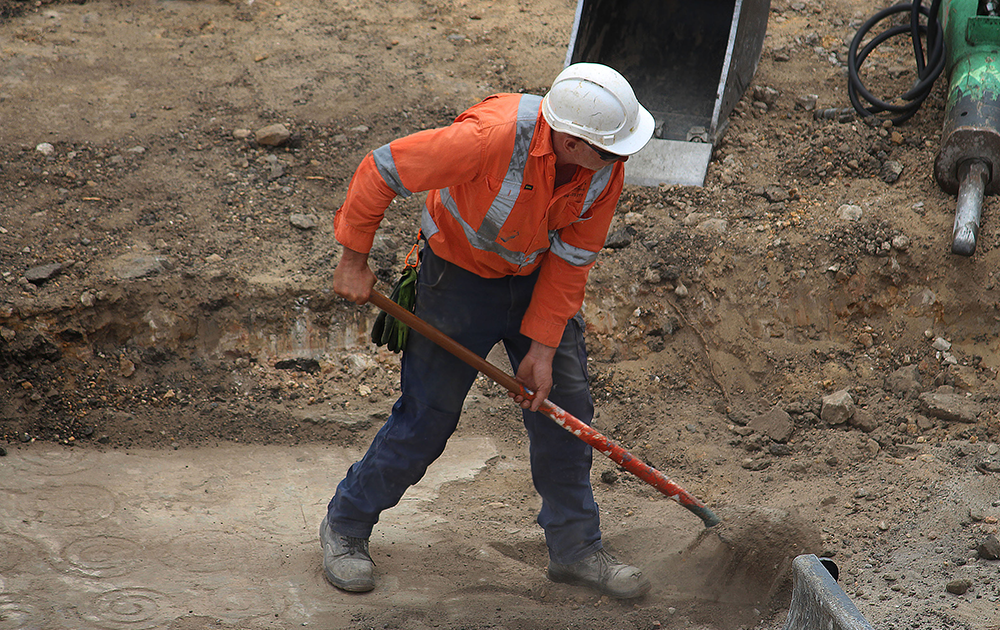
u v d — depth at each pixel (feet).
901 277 62.90
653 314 63.36
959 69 68.69
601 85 33.09
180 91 80.33
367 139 75.41
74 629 38.11
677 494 41.96
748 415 59.16
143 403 57.31
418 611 41.04
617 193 37.14
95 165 70.03
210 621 39.40
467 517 50.67
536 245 36.86
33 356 56.34
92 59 84.48
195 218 66.08
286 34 90.79
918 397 58.65
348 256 37.06
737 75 75.97
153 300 59.67
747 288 63.16
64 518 46.73
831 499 50.44
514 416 60.18
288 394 59.57
